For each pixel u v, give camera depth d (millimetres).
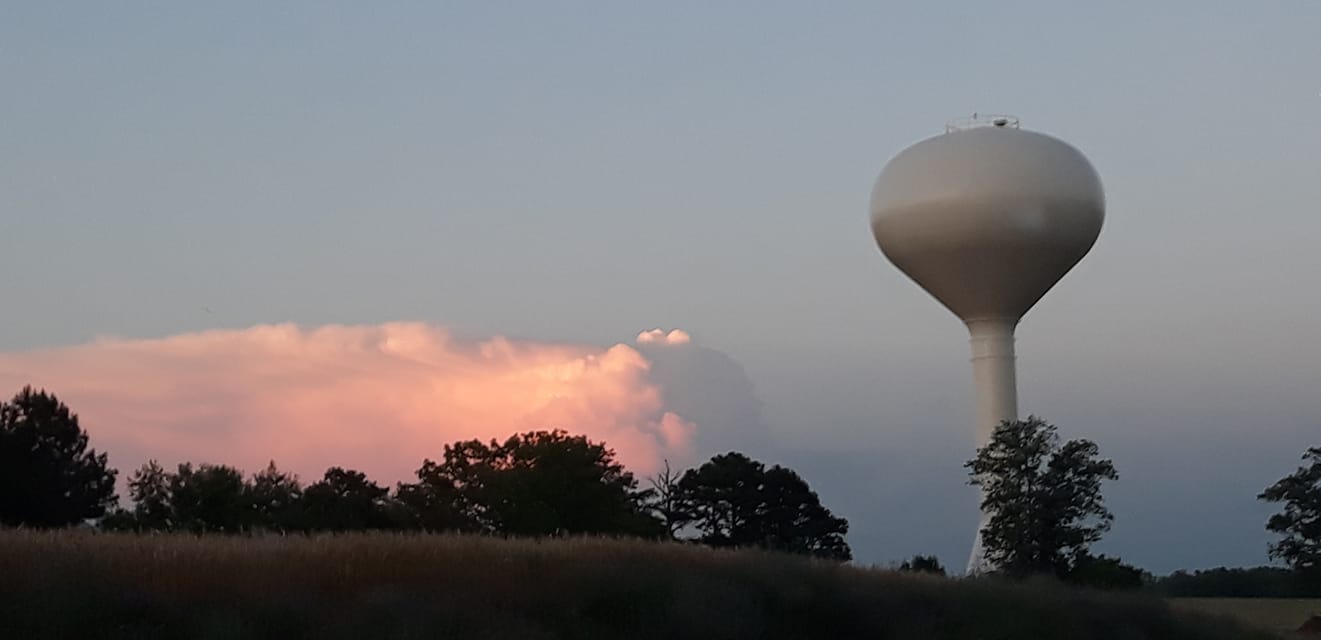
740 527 81812
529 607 24219
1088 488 53188
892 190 55344
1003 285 54969
